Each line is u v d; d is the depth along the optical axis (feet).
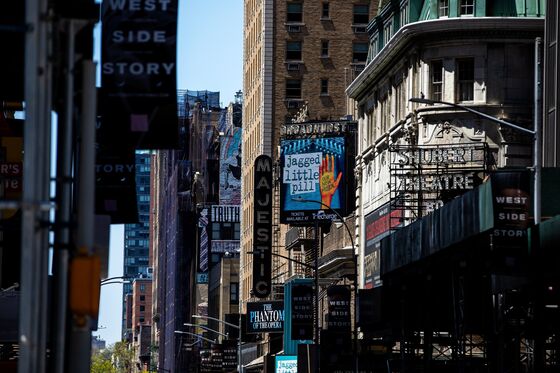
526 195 152.87
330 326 298.35
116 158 124.06
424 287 210.59
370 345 271.08
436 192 298.97
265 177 495.82
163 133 89.71
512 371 175.01
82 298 59.36
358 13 568.82
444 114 315.37
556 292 167.84
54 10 66.13
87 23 67.05
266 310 477.36
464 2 316.81
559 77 240.53
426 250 184.44
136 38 90.27
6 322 142.20
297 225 427.33
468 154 305.73
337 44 568.00
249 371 587.68
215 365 603.26
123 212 123.75
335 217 422.41
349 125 426.51
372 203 370.12
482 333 200.85
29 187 58.49
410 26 319.06
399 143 337.93
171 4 90.48
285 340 437.17
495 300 166.61
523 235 152.15
